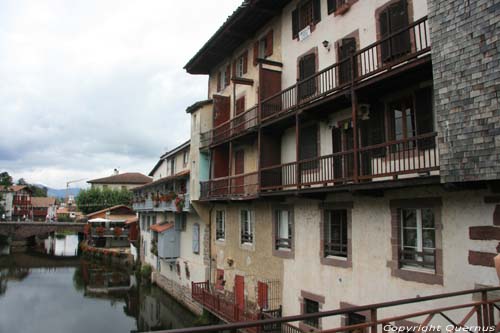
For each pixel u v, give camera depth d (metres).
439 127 8.79
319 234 13.60
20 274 40.19
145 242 37.12
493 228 8.51
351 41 13.20
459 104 8.44
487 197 8.66
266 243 16.55
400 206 10.72
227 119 21.25
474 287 8.78
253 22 18.52
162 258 26.89
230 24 18.58
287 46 16.69
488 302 6.19
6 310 27.64
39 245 65.56
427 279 9.80
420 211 10.43
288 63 16.52
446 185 8.71
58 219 93.81
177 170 31.42
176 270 27.27
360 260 11.81
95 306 28.92
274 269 15.89
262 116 15.98
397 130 11.48
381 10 12.12
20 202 93.31
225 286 19.80
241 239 18.72
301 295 14.18
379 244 11.26
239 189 19.09
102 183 76.44
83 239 63.56
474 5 8.30
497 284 8.33
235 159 20.44
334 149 13.59
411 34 11.02
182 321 23.97
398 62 10.04
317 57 14.80
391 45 11.58
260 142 15.91
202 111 22.34
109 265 45.12
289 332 14.28
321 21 14.77
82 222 68.44
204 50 21.67
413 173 9.57
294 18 16.31
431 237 10.12
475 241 8.84
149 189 35.84
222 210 20.92
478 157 8.02
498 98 7.77
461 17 8.53
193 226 24.56
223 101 21.28
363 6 12.88
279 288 15.48
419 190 10.22
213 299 18.47
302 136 15.19
